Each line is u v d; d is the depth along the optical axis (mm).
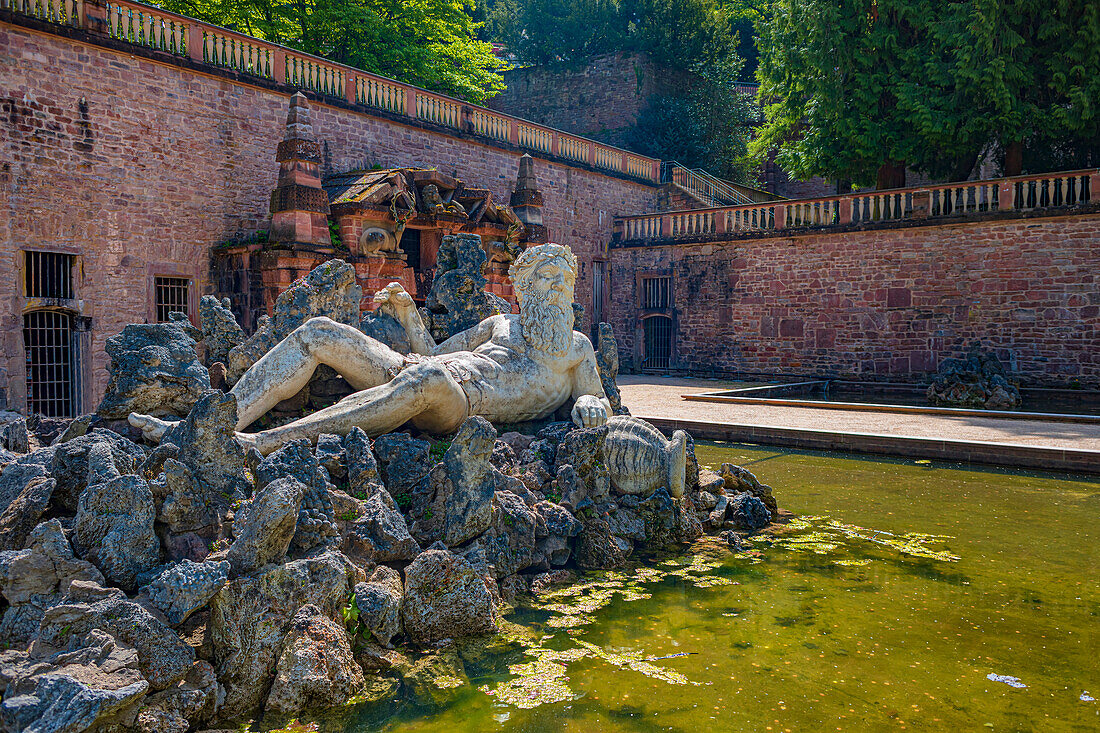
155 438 5500
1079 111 22594
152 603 3850
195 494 4531
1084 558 6793
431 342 7582
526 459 6684
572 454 6699
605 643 4945
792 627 5227
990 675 4496
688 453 7797
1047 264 21500
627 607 5574
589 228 30375
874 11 25516
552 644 4914
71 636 3537
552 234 28719
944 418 14977
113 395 5930
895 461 11641
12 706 3027
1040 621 5340
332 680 4148
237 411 5531
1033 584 6125
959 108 23984
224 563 4051
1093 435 12438
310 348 6219
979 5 22719
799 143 27953
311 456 5016
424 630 4887
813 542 7289
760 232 26797
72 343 16312
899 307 24031
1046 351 21594
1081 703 4148
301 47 29781
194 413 4852
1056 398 21016
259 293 17891
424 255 21016
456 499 5496
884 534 7578
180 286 18312
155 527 4457
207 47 18547
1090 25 22109
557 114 43844
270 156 20000
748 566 6551
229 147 19062
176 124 17969
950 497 9266
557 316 7434
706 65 41438
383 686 4344
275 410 6551
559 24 43781
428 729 3891
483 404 6902
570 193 29484
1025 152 26828
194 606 3875
